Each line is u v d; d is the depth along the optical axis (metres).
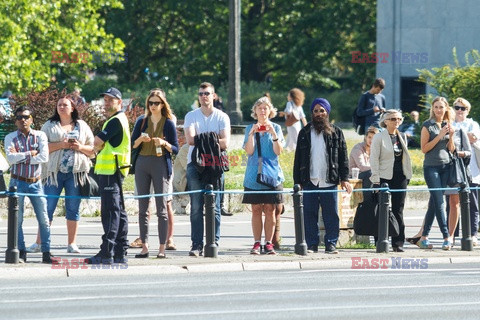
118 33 141.00
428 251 37.69
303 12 148.88
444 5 114.94
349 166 40.06
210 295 28.22
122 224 33.22
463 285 30.66
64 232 41.62
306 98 141.50
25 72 79.56
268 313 25.62
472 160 39.47
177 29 147.00
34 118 59.44
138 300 27.25
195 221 35.16
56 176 34.78
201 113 35.44
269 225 35.97
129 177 55.78
